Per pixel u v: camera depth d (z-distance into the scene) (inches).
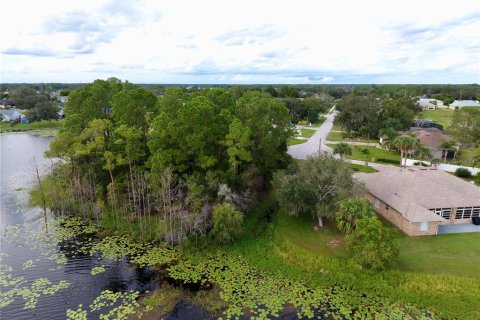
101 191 1839.3
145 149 1884.8
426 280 1197.7
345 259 1343.5
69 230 1640.0
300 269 1309.1
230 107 2063.2
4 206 1932.8
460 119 2829.7
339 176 1531.7
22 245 1494.8
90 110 2144.4
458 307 1096.2
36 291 1178.6
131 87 2384.4
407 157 2908.5
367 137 3789.4
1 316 1052.5
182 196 1636.3
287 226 1635.1
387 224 1643.7
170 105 1856.5
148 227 1631.4
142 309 1097.4
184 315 1072.8
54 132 4544.8
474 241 1464.1
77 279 1254.9
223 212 1457.9
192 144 1654.8
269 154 1936.5
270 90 6855.3
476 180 2316.7
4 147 3540.8
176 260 1390.3
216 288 1210.6
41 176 2443.4
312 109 5118.1
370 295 1165.1
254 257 1397.6
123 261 1380.4
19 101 6092.5
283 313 1088.2
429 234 1526.8
